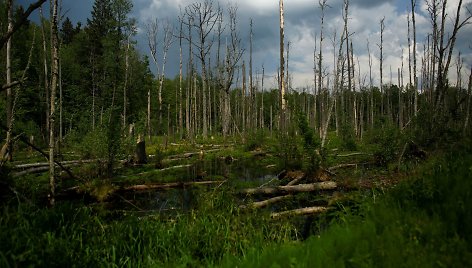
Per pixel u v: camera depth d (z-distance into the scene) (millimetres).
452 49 16984
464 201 4105
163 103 53594
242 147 26062
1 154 9336
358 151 21922
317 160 14523
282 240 6180
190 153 23406
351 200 7965
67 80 36375
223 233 6266
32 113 32188
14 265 4145
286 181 13938
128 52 33188
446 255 3330
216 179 14406
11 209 6441
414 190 4867
